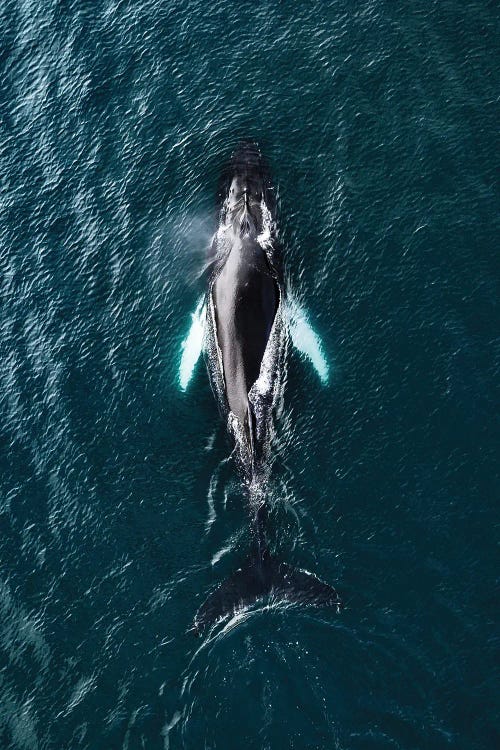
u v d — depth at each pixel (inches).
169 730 3543.3
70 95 5634.8
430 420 4146.2
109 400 4512.8
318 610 3678.6
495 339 4320.9
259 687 3550.7
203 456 4252.0
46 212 5226.4
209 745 3479.3
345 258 4655.5
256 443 4136.3
